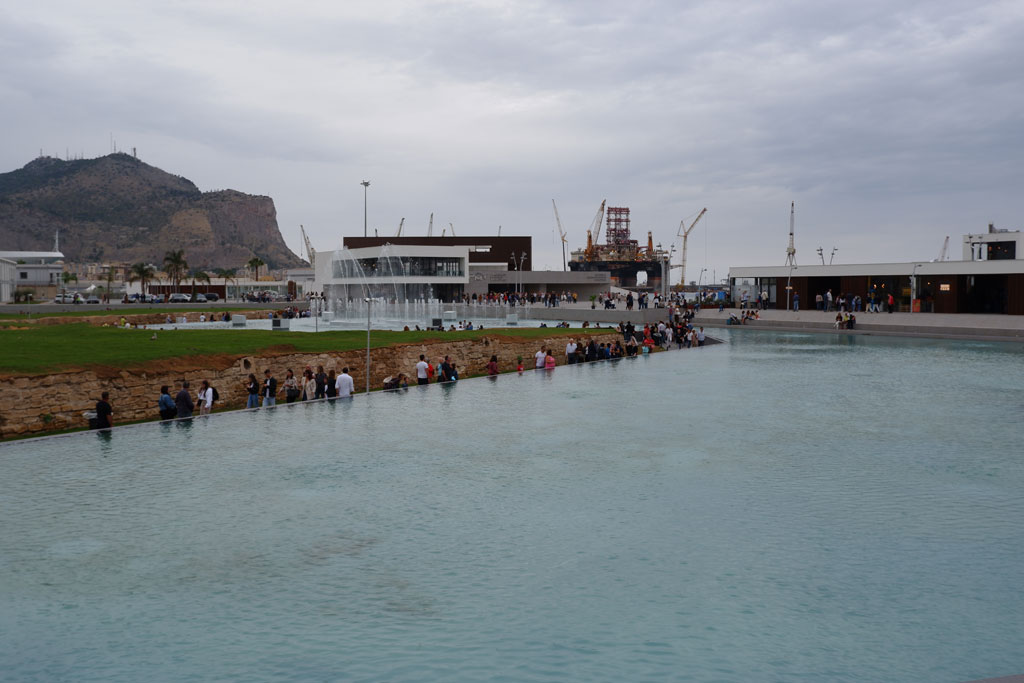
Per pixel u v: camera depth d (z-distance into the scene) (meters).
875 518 14.45
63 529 13.72
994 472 17.83
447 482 16.97
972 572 11.82
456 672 8.93
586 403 28.52
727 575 11.74
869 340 56.91
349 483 16.89
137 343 33.75
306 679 8.77
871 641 9.63
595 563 12.25
